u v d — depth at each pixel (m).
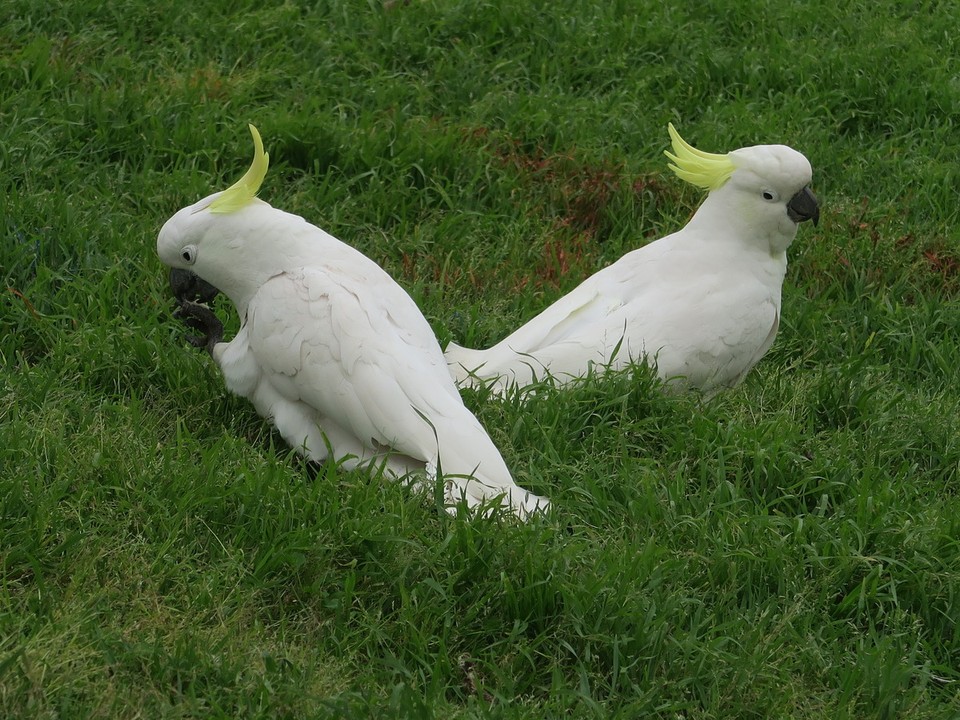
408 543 8.00
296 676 7.25
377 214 13.22
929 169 15.12
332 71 15.55
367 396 8.70
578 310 10.80
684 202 14.20
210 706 7.00
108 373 9.88
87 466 8.41
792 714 7.71
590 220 14.05
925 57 17.34
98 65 14.95
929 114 16.55
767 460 9.70
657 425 9.96
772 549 8.64
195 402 9.67
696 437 9.79
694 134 15.27
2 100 13.84
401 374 8.77
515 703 7.44
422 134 14.30
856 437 10.52
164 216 12.52
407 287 12.20
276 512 8.24
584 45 16.84
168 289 11.20
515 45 16.67
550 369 10.38
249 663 7.26
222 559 8.00
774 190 10.89
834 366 11.80
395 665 7.49
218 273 9.41
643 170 14.60
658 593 8.16
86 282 10.91
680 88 16.42
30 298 10.73
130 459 8.54
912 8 19.55
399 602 7.96
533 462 9.39
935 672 8.26
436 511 8.41
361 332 8.87
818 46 17.69
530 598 7.87
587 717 7.40
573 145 14.67
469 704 7.41
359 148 13.84
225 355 9.52
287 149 13.76
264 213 9.39
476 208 13.79
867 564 8.66
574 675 7.75
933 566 8.74
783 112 16.02
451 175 14.09
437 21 16.69
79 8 15.76
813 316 12.30
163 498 8.29
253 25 16.09
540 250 13.22
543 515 8.59
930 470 10.34
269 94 15.00
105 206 12.33
